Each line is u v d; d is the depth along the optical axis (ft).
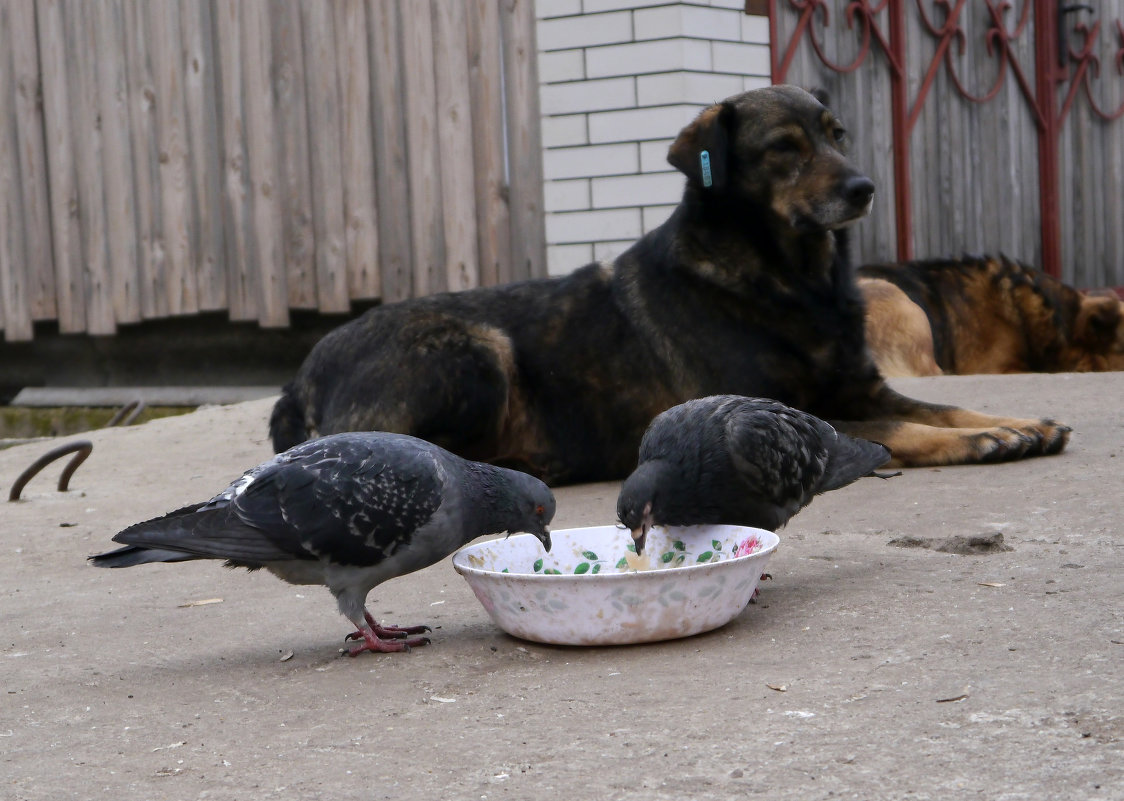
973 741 8.07
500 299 13.43
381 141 17.65
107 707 10.05
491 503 10.63
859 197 12.59
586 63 17.11
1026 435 12.64
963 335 17.24
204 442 15.64
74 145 18.63
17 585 11.79
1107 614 10.17
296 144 17.85
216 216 18.20
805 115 12.81
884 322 16.24
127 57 18.31
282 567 10.47
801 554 11.32
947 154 19.63
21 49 18.65
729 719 8.93
